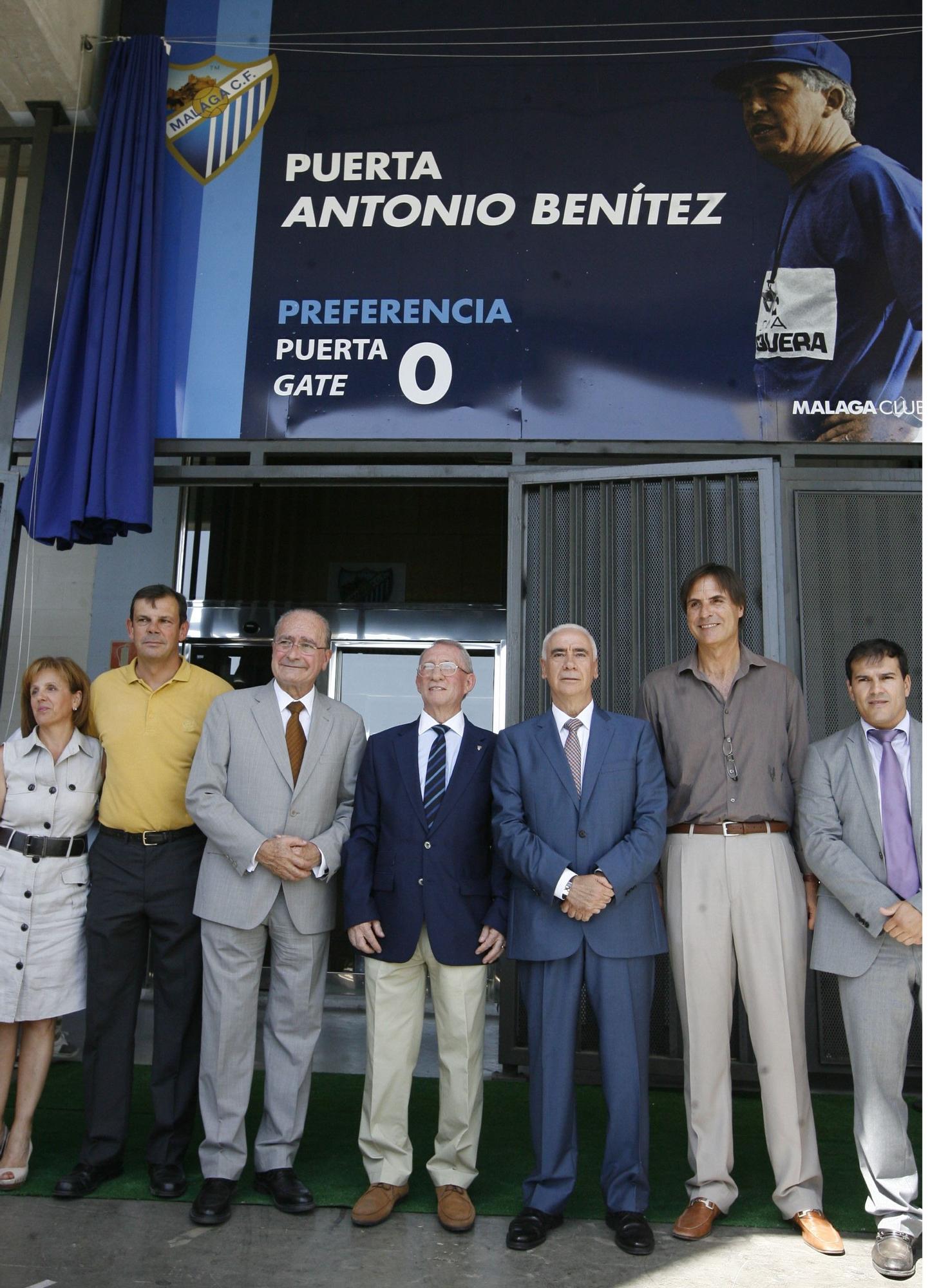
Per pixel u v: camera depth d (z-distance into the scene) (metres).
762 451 3.77
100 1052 2.75
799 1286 2.17
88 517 3.66
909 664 3.67
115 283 3.83
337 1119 3.28
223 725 2.77
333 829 2.77
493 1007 5.27
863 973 2.46
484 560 5.92
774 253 3.85
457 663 2.79
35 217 4.12
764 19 4.01
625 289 3.87
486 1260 2.28
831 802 2.59
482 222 3.96
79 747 2.89
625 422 3.79
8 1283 2.13
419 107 4.05
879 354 3.76
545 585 3.85
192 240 4.02
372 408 3.87
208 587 5.94
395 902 2.64
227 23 4.16
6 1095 2.77
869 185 3.86
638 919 2.55
